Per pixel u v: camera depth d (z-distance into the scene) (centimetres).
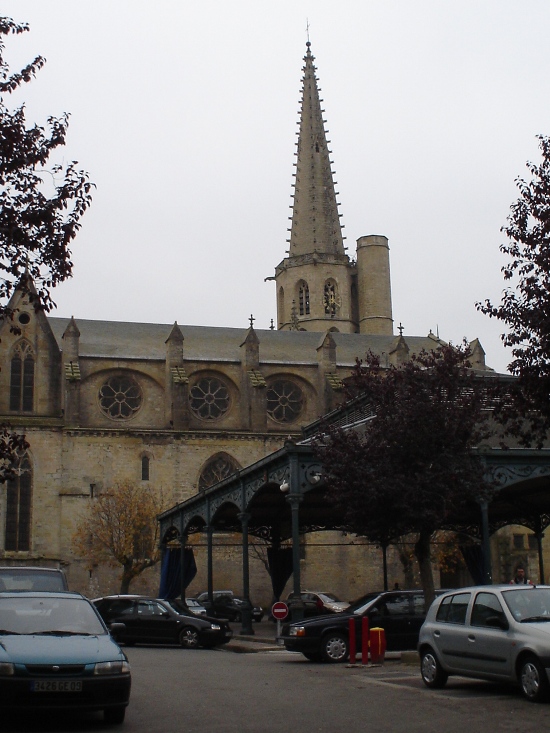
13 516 6694
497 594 1816
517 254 1977
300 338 8681
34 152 1638
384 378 2844
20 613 1653
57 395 7156
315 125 11106
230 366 7788
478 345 8606
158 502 6931
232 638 3766
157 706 1691
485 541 2850
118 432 7044
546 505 3803
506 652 1734
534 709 1612
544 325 1866
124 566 6444
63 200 1642
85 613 1694
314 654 2680
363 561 7244
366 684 2023
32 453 6831
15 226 1591
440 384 2769
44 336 7206
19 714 1605
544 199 1969
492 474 2905
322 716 1562
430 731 1411
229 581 7069
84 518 6794
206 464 7225
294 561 3048
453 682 2036
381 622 2683
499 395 2116
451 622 1914
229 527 4903
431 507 2661
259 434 7356
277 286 11081
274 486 3550
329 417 4300
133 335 8031
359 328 10606
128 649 3244
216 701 1747
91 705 1455
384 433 2695
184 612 3403
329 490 2936
